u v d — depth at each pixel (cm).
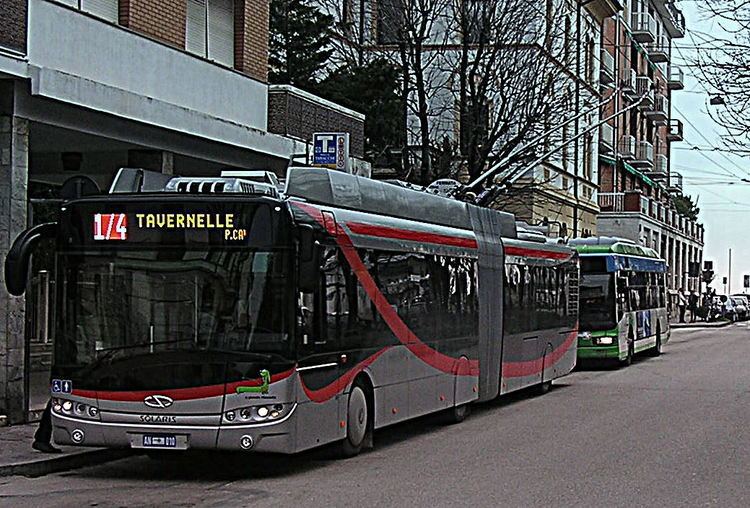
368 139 3145
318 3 3341
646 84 6238
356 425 1341
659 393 2300
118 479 1192
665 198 7619
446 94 3603
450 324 1675
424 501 1056
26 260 1169
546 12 3469
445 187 2097
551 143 3362
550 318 2291
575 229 4875
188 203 1165
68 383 1167
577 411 1933
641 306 3394
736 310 7894
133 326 1159
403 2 3123
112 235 1174
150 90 1814
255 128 2102
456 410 1742
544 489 1130
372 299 1382
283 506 1025
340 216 1310
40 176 2186
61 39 1598
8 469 1203
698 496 1098
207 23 2034
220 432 1132
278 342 1145
